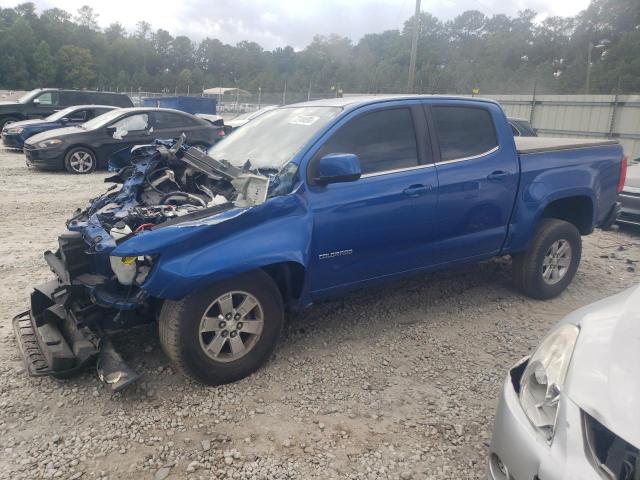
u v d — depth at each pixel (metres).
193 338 3.46
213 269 3.35
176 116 13.69
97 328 3.76
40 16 109.06
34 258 6.20
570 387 2.16
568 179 5.18
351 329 4.61
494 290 5.62
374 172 4.12
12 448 3.02
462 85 44.53
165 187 4.44
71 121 15.59
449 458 3.03
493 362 4.13
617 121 18.92
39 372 3.51
